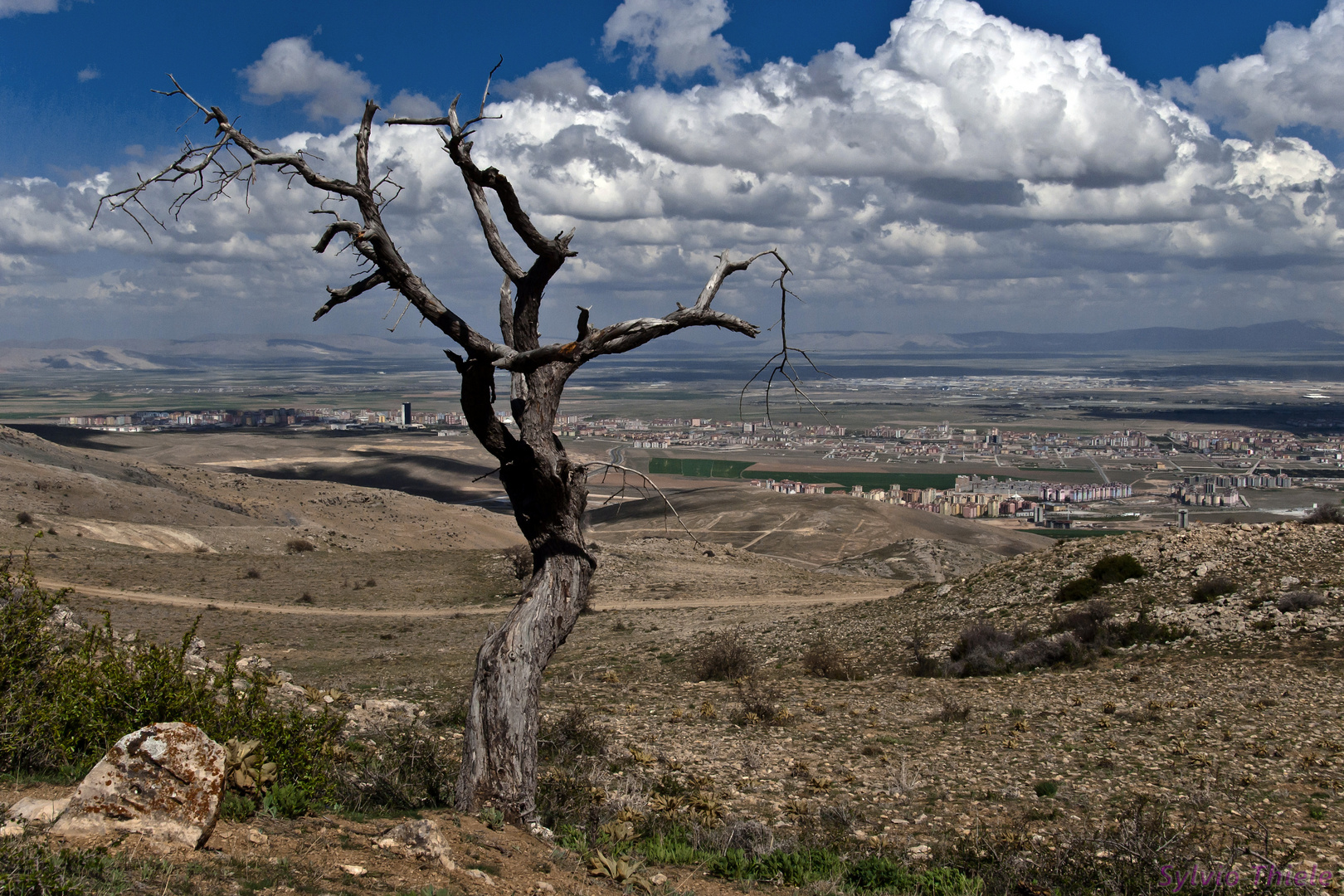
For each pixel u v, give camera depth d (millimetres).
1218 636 21719
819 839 10086
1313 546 25844
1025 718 16922
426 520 82562
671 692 21672
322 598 42125
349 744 11312
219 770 5867
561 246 8305
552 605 8672
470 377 8125
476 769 8391
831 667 23672
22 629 7758
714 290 8805
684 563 54781
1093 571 27484
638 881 7512
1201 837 9547
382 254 7887
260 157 7527
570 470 8578
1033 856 9141
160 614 34156
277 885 5305
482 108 8055
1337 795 11398
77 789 5633
